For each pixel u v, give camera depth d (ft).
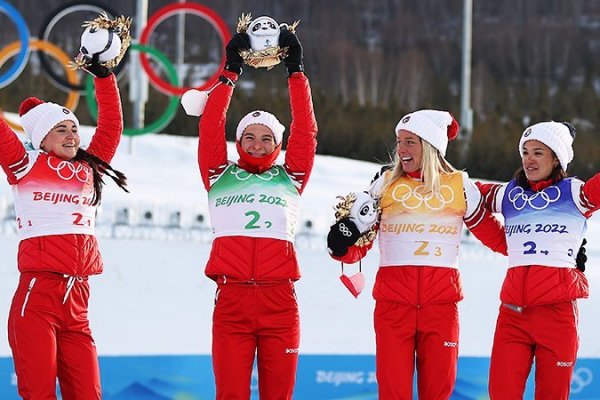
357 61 318.45
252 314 44.09
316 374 58.13
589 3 395.14
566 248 46.21
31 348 43.34
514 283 46.50
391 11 401.08
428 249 45.68
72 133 45.96
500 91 310.45
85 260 44.86
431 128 46.19
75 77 114.93
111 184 88.89
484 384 60.64
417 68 317.83
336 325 64.23
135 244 70.90
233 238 44.55
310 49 349.20
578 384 62.08
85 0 114.52
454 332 45.60
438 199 45.98
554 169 47.19
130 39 48.39
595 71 343.67
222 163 45.83
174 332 60.80
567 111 271.49
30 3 329.93
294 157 45.83
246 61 46.37
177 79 112.98
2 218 71.26
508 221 47.42
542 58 353.31
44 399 43.27
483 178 161.99
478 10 401.08
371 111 198.08
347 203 45.91
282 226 44.98
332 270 71.77
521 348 46.06
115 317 61.11
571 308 46.06
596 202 45.75
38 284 43.88
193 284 67.10
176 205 76.54
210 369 56.95
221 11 368.27
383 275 46.21
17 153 44.52
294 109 45.75
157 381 55.67
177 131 166.40
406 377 45.16
